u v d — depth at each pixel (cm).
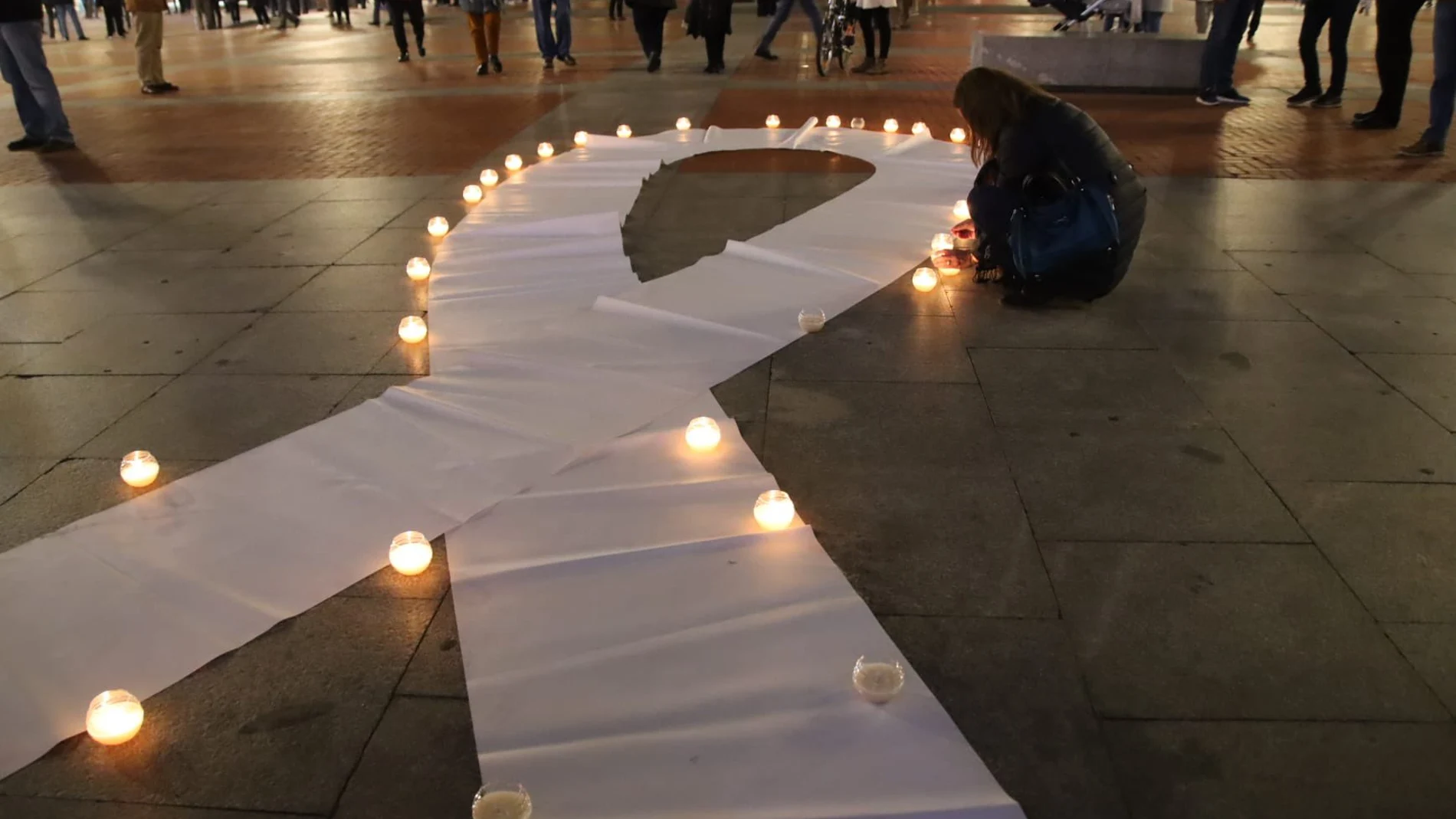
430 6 3098
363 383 444
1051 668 266
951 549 316
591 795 228
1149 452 370
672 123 1034
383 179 826
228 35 2342
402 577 309
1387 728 245
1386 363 443
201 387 445
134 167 895
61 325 524
